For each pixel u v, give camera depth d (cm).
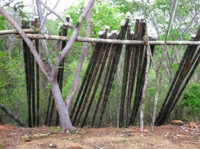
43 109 612
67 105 477
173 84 526
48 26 660
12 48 691
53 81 455
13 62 602
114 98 607
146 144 408
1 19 574
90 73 500
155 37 478
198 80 664
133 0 647
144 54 500
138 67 512
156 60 686
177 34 667
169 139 438
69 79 654
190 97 546
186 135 462
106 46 480
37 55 439
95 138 430
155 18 664
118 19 606
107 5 616
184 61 505
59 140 420
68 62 702
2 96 630
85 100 529
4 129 492
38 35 439
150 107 605
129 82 521
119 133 464
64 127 468
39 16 479
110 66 499
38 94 533
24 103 640
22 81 657
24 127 545
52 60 439
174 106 568
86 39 455
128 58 495
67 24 443
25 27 449
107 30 464
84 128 513
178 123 533
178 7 642
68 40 453
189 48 491
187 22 696
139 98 538
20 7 445
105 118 611
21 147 392
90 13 477
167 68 651
